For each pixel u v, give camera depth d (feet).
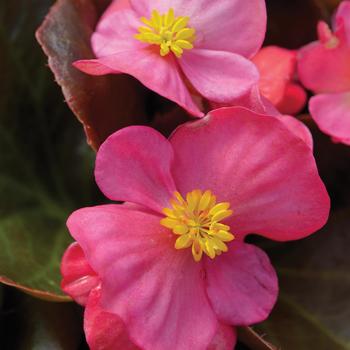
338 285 0.48
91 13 0.48
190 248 0.43
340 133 0.47
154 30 0.45
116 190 0.42
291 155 0.42
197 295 0.43
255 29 0.46
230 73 0.45
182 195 0.43
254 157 0.43
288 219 0.43
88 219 0.41
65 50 0.46
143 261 0.42
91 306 0.42
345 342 0.47
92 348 0.42
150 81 0.43
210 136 0.43
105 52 0.46
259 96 0.44
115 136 0.42
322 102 0.48
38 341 0.45
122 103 0.48
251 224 0.44
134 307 0.41
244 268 0.44
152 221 0.43
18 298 0.47
